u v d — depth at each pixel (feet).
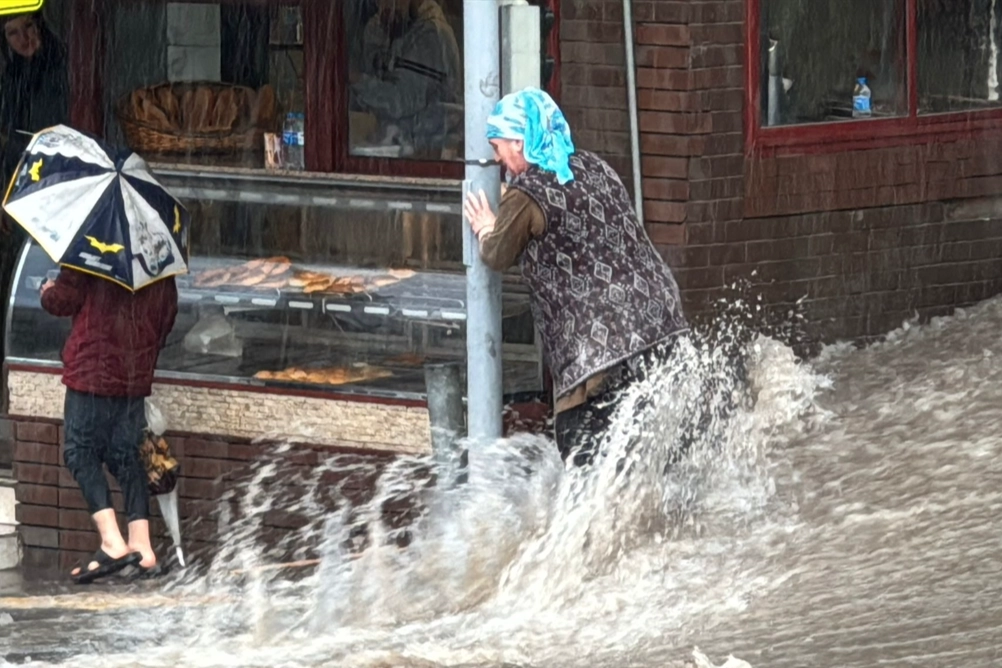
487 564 44.98
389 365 50.98
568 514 45.21
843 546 43.32
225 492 52.13
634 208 56.18
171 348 53.06
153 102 59.52
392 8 58.18
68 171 49.37
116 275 48.57
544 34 45.78
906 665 34.63
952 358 59.31
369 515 50.24
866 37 61.16
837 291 60.59
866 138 60.95
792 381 56.03
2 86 61.00
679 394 46.29
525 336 51.90
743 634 37.83
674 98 55.62
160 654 40.81
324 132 59.21
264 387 51.67
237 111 59.67
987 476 47.98
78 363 49.60
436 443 49.52
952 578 40.22
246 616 44.14
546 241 44.45
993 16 65.26
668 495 46.24
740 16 56.49
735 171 57.16
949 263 63.93
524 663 37.70
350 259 52.29
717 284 57.11
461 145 57.93
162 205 50.11
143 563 50.16
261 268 52.85
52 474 53.83
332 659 39.37
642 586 42.42
